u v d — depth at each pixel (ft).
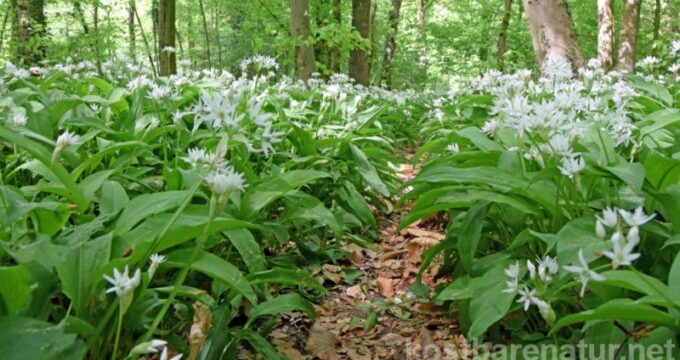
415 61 81.76
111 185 8.53
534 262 8.18
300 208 10.94
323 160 13.87
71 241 6.42
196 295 7.16
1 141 11.73
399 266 12.42
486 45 75.15
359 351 8.87
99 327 5.69
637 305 5.34
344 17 62.95
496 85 17.90
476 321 7.08
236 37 56.29
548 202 8.08
